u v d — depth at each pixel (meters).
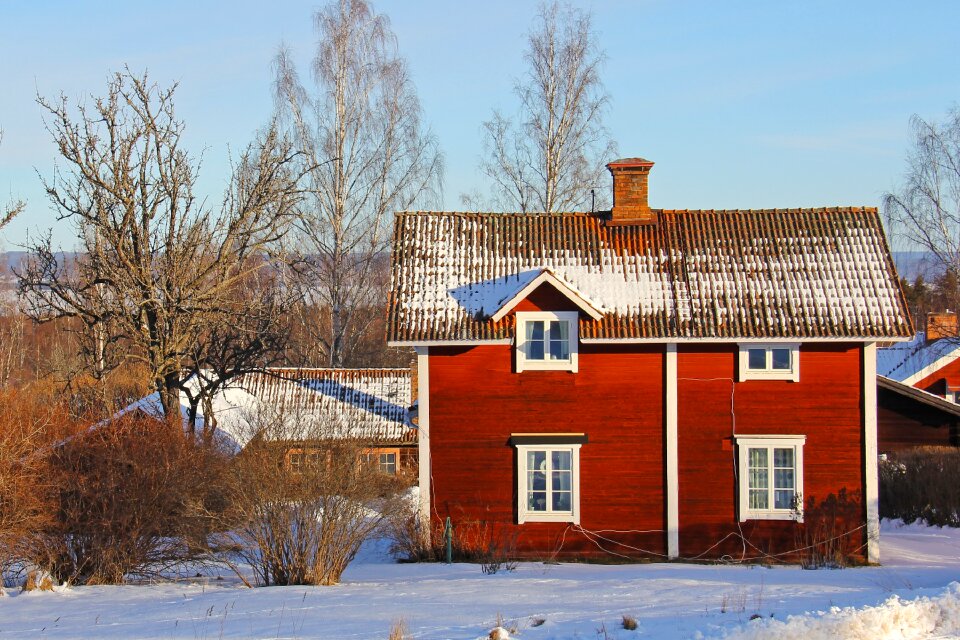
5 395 20.38
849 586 16.08
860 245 24.25
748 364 22.84
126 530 19.53
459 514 22.89
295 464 18.53
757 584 16.58
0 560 18.53
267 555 18.11
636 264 24.11
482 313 23.11
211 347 28.84
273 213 31.38
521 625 12.45
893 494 30.36
